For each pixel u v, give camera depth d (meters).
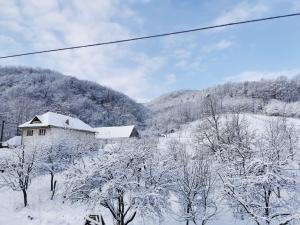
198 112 118.50
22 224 29.20
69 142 46.50
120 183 21.62
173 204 30.64
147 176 23.47
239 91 178.12
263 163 21.83
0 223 29.16
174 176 25.09
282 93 157.88
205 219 23.28
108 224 26.59
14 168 36.53
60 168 41.56
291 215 17.22
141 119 184.50
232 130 38.56
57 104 138.38
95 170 22.05
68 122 63.22
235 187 20.91
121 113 168.62
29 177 39.50
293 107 119.12
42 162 39.69
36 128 60.03
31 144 42.28
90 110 154.38
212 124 40.75
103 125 145.75
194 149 42.06
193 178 24.98
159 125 132.62
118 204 23.94
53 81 181.25
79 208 32.84
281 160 24.94
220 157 31.50
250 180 20.88
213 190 25.48
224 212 25.75
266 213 20.39
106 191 21.12
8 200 36.59
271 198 23.14
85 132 67.25
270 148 25.59
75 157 43.38
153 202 21.64
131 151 23.56
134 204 21.67
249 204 20.31
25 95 147.88
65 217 30.58
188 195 24.55
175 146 44.94
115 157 22.89
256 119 57.94
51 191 39.41
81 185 21.72
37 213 32.56
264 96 162.88
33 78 176.88
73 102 153.88
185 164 27.20
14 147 41.44
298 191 21.91
